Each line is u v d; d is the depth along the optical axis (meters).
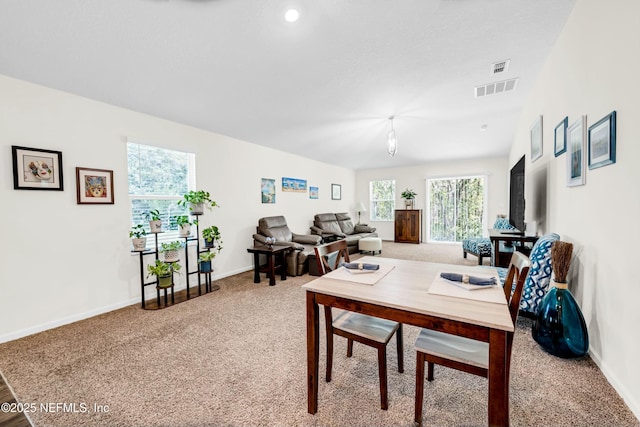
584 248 1.87
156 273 2.87
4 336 2.18
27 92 2.32
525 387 1.54
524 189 3.52
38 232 2.38
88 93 2.63
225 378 1.68
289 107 3.47
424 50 2.38
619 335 1.46
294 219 5.73
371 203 8.04
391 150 3.92
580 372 1.66
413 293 1.26
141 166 3.19
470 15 1.99
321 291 1.32
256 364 1.82
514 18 2.05
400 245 6.81
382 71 2.70
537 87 2.97
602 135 1.59
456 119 4.13
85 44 2.03
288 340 2.15
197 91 2.87
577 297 1.99
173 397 1.51
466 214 6.82
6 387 1.57
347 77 2.79
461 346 1.28
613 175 1.51
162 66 2.39
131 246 3.02
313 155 5.95
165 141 3.38
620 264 1.45
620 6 1.42
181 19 1.87
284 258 3.92
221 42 2.14
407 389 1.55
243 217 4.48
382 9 1.89
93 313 2.70
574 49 1.98
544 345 1.87
